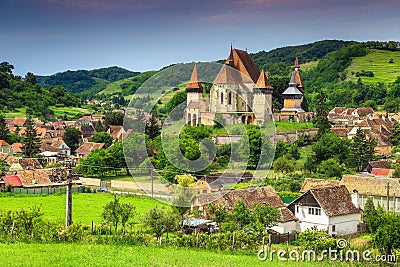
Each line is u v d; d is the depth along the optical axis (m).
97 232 55.25
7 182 100.69
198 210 52.81
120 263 34.94
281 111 168.50
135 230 57.19
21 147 149.88
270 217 58.25
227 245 46.81
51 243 43.50
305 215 70.12
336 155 111.75
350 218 70.38
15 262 33.44
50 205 82.06
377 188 83.38
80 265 33.56
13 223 46.78
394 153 133.12
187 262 36.84
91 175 102.38
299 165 105.44
